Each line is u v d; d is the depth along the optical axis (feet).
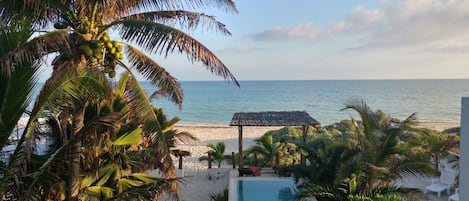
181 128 131.13
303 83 412.16
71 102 17.48
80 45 19.26
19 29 16.40
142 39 19.74
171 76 23.15
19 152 15.29
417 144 34.91
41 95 15.64
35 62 16.06
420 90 289.33
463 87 317.22
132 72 22.27
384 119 32.45
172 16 22.74
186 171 55.21
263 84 399.85
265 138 60.75
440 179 43.60
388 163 31.37
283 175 48.70
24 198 16.43
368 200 25.32
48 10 19.93
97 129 18.45
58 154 17.30
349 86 345.51
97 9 20.67
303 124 55.72
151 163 26.12
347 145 37.09
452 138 38.40
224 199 40.96
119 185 24.18
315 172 37.11
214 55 20.47
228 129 129.08
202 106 210.38
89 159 22.77
